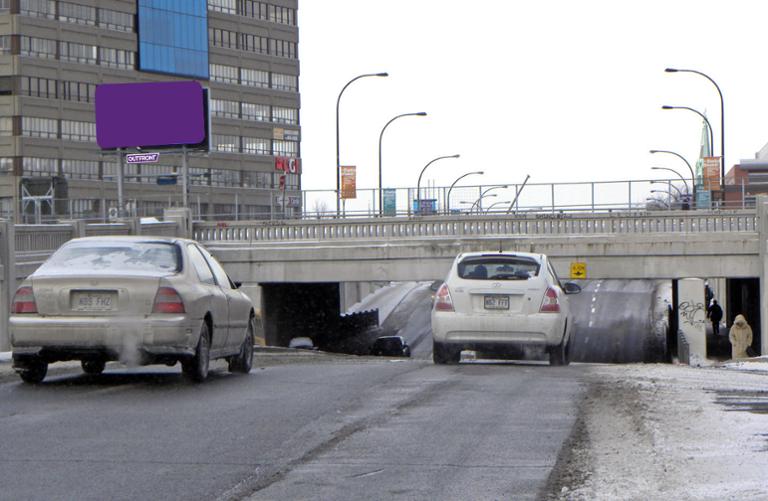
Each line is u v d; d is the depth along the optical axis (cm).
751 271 6888
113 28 16300
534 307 2658
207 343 2038
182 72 17225
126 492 1046
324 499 1020
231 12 18100
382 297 14138
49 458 1217
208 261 2188
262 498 1023
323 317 10306
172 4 17075
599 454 1233
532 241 7131
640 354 8562
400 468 1162
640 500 995
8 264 4619
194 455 1240
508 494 1034
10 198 15225
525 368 2452
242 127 18288
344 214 8244
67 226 5306
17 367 1969
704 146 11969
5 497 1021
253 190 18438
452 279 2719
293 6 19200
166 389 1908
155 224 6994
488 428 1429
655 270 7012
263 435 1376
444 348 2709
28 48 15325
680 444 1277
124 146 9162
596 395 1789
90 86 16050
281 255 7569
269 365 2791
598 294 13150
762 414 1510
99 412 1588
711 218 6962
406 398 1755
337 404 1678
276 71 18888
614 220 7100
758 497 990
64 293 1889
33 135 15375
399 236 7419
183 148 9125
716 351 8594
